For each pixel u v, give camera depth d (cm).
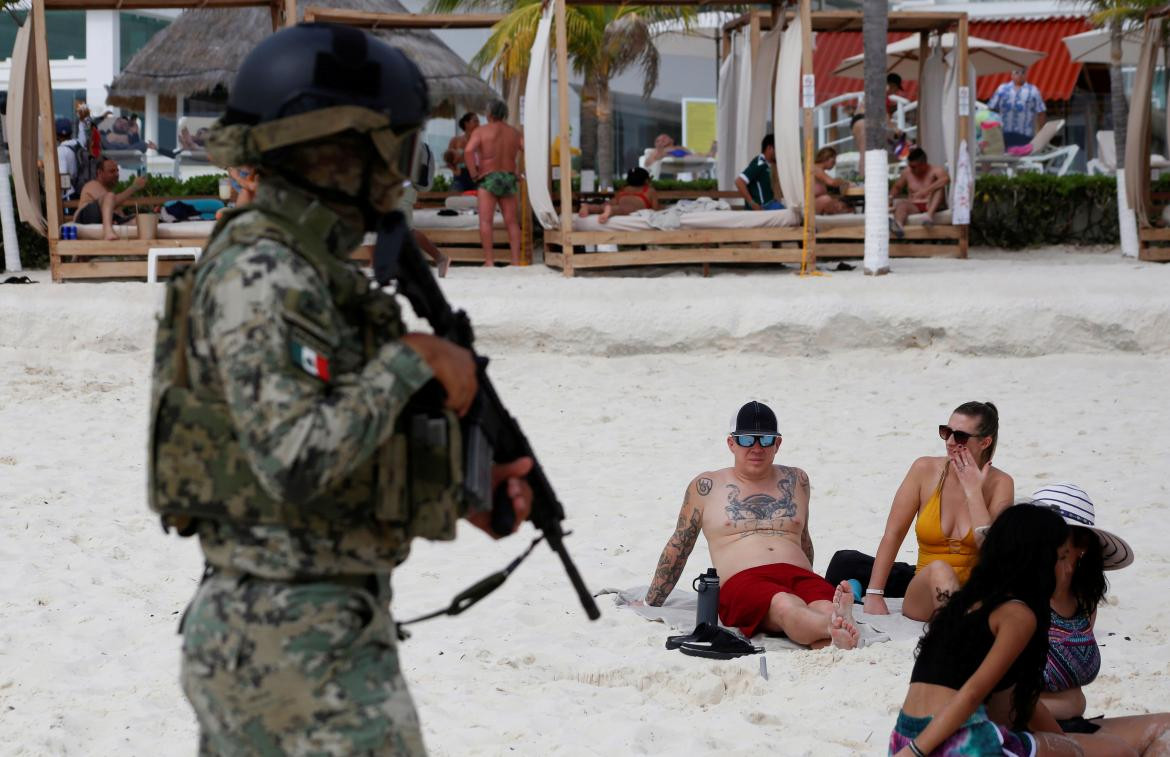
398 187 488
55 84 5253
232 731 457
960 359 2412
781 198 3459
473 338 503
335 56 461
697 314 2489
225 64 4200
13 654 1057
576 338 2472
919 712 753
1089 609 886
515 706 955
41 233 3152
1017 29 5381
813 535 1493
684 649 1089
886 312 2464
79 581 1266
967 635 739
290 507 445
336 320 453
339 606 454
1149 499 1588
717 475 1234
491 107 3322
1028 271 3075
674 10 4441
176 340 459
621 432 2019
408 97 476
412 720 468
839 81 5306
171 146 5025
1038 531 739
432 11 4253
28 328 2519
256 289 434
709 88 6278
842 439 1956
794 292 2589
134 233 3061
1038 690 755
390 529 463
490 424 485
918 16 3500
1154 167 4138
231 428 443
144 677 1009
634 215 3131
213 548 457
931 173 3550
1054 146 5084
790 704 963
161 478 447
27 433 1977
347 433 425
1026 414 2080
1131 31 3859
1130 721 843
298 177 464
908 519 1212
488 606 1224
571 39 3919
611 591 1274
